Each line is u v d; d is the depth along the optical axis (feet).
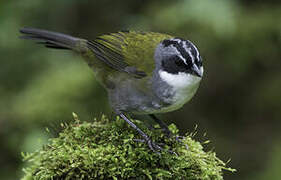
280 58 45.70
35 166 22.21
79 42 29.68
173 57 24.63
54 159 21.38
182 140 23.36
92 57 29.01
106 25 46.80
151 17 43.16
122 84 26.76
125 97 26.73
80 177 20.93
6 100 42.06
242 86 47.62
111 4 46.80
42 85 41.73
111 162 21.13
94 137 22.82
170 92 25.13
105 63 27.68
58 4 43.80
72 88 41.06
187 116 45.29
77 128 23.20
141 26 42.63
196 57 24.22
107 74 27.91
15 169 40.42
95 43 27.99
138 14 44.80
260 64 46.68
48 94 40.73
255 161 44.55
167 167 21.86
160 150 22.47
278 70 47.42
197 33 42.27
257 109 48.01
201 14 39.60
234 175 44.06
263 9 44.88
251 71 47.19
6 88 43.37
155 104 25.89
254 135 46.44
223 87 47.32
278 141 45.24
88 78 41.81
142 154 21.45
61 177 21.21
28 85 42.57
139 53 26.22
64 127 23.70
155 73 25.45
